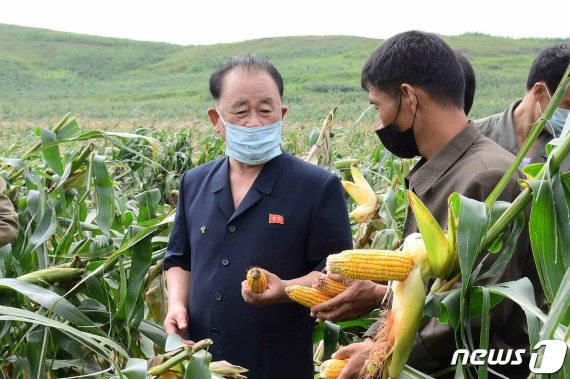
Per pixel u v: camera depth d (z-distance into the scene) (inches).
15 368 130.3
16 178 178.2
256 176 123.2
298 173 122.1
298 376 123.3
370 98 117.3
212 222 123.0
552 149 91.4
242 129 119.0
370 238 169.9
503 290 89.0
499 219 91.8
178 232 131.2
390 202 163.9
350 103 2229.3
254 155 120.0
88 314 133.6
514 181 106.3
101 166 155.3
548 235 86.7
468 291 92.7
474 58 3762.3
